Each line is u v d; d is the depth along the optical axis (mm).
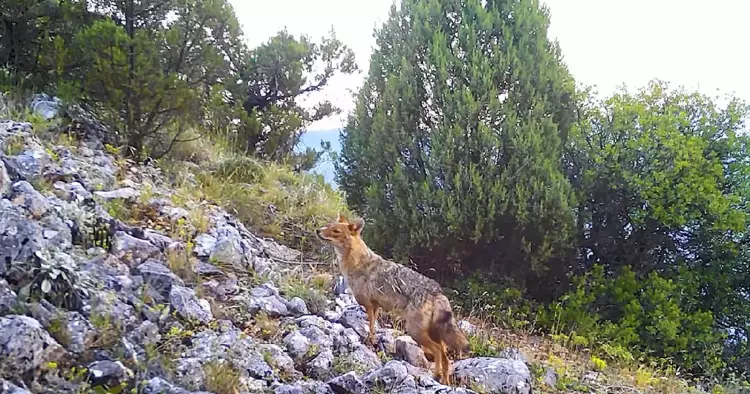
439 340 3439
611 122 6852
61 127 4781
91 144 4859
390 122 6172
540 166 5902
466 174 5801
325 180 6855
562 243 6004
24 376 2094
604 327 5859
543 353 4863
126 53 5043
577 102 6926
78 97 5008
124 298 2873
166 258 3541
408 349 3648
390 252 6098
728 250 6797
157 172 5023
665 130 6590
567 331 5746
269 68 7512
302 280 4312
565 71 6695
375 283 3621
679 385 4945
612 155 6637
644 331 6086
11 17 5309
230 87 6641
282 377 2912
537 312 5934
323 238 3732
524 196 5820
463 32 6176
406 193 5988
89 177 4188
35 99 4996
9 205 2756
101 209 3604
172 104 5195
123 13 5531
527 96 6160
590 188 6727
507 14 6402
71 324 2424
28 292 2445
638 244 6926
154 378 2393
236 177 5906
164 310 2926
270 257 4734
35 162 3668
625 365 5176
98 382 2244
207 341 2854
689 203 6559
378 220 6059
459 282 5914
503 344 4535
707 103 7207
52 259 2635
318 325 3488
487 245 6020
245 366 2787
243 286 3793
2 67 5215
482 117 5961
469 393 3154
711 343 6137
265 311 3545
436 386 3174
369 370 3223
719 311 6855
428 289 3512
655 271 6535
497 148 5898
